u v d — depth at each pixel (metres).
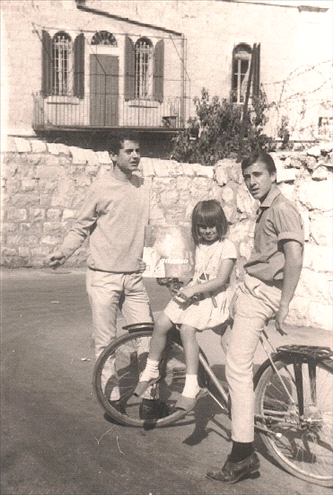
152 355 4.61
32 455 4.43
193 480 4.09
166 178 15.34
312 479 4.12
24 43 24.89
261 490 3.99
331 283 7.20
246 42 26.67
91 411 5.29
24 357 6.84
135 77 26.47
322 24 26.11
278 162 7.78
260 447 4.57
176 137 24.22
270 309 4.09
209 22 26.55
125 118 26.34
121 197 4.91
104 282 4.96
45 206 14.68
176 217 15.43
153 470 4.23
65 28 25.36
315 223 7.34
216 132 23.19
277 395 4.29
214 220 4.56
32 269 14.53
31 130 25.31
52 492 3.93
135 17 26.06
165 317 4.56
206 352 6.23
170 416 4.93
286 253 3.96
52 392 5.75
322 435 4.15
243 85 27.11
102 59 26.00
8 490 3.94
